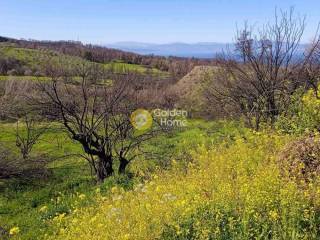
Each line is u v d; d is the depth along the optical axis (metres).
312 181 8.28
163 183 9.88
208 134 19.36
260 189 7.61
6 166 19.28
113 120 16.89
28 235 11.36
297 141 9.77
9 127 32.28
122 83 17.17
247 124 15.98
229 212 7.23
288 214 6.73
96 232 7.12
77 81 17.12
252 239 6.55
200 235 6.51
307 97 11.96
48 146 25.98
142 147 19.81
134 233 6.81
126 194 9.54
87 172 19.72
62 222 9.63
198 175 9.49
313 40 15.11
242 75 16.09
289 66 15.00
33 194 17.03
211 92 19.47
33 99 16.23
